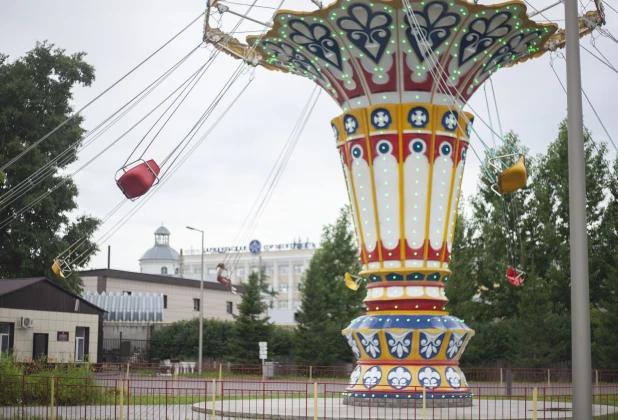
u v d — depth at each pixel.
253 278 60.50
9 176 55.91
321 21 24.97
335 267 64.94
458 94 26.23
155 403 28.95
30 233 55.16
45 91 59.12
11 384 26.36
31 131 57.50
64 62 59.09
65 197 57.53
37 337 45.72
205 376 52.47
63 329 47.75
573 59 13.23
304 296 59.00
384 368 25.41
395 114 25.70
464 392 25.53
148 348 64.69
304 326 58.81
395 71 25.59
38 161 55.88
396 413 23.22
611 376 49.91
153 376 48.50
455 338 25.50
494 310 60.19
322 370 57.34
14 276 57.38
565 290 57.00
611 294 56.62
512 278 31.91
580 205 12.85
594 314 53.97
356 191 26.47
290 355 61.31
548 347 53.25
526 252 59.16
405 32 24.88
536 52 29.22
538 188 58.91
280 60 27.67
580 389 12.45
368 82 25.98
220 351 64.62
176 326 65.19
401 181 25.61
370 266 26.19
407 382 24.97
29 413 23.59
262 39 26.39
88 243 58.28
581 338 12.54
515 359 53.75
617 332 50.47
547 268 58.69
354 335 26.09
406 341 25.16
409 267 25.53
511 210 59.94
